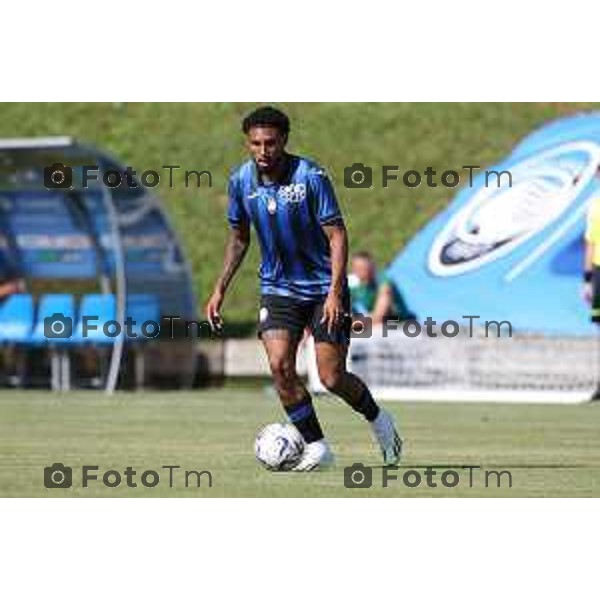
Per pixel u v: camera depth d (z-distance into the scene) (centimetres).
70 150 8119
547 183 8244
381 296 8206
